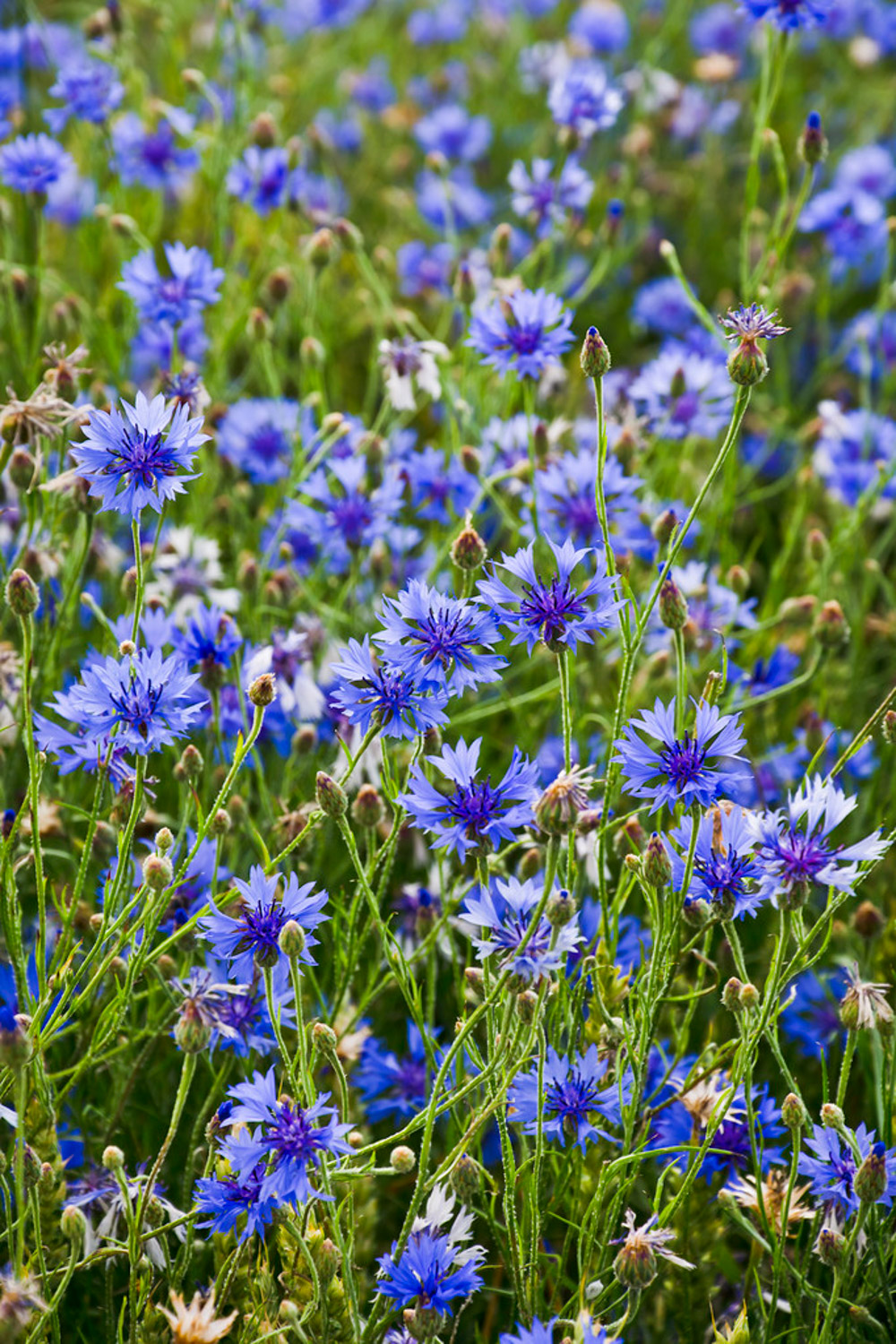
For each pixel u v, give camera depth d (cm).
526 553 137
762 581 185
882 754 163
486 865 135
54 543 161
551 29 318
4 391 180
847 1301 138
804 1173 139
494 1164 148
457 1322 138
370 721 140
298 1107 134
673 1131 144
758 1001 139
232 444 172
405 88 291
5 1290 131
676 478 179
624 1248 135
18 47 216
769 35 169
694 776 137
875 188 226
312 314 179
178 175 217
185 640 151
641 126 244
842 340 219
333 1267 135
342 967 146
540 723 167
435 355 169
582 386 187
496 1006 138
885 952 154
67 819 156
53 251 225
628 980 144
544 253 186
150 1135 148
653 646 164
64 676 160
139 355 181
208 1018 137
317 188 226
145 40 266
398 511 165
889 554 195
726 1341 138
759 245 211
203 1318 134
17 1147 132
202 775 155
